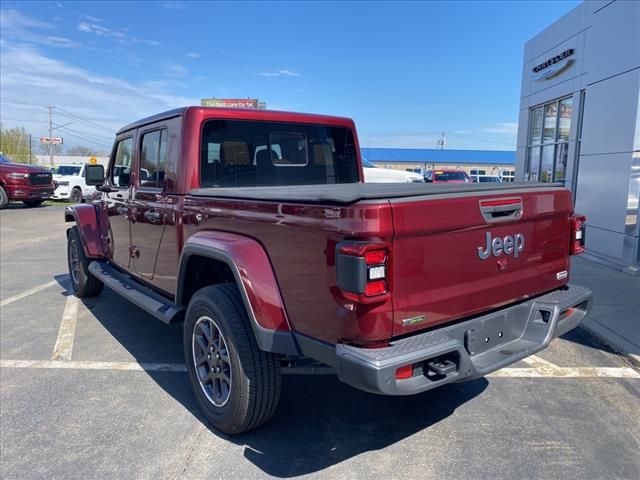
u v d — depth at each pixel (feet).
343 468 9.43
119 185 17.34
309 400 12.26
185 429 10.87
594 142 30.55
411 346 7.97
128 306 20.77
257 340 9.29
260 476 9.21
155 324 18.34
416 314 8.17
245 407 9.85
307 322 8.65
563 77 36.27
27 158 236.84
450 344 8.18
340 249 7.61
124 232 16.35
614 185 28.19
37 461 9.70
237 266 9.52
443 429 10.79
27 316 19.40
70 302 21.43
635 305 19.17
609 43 29.17
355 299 7.50
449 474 9.20
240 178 13.60
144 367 14.34
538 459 9.64
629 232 26.63
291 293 8.90
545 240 10.67
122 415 11.50
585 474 9.17
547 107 40.42
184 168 12.50
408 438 10.46
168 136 13.21
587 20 32.30
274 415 11.49
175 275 12.90
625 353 14.58
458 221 8.52
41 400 12.26
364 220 7.50
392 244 7.70
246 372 9.74
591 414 11.40
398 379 7.84
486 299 9.37
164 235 13.30
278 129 14.39
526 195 9.91
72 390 12.84
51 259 32.24
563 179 37.68
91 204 20.25
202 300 10.55
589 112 31.30
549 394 12.42
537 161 42.34
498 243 9.46
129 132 15.92
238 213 10.12
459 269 8.75
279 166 14.52
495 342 9.72
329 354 8.27
